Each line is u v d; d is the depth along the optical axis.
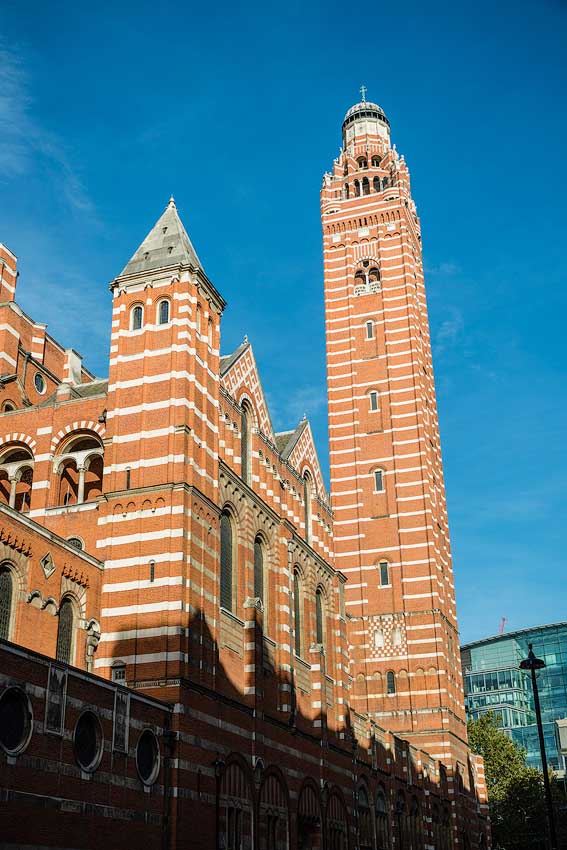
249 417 68.12
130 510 52.44
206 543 53.81
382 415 102.69
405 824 80.25
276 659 62.81
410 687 91.44
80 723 39.81
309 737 64.62
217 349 60.41
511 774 126.69
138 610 49.94
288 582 66.12
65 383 63.50
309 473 79.94
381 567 96.69
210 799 48.59
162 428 54.00
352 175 116.00
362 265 110.56
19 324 66.94
